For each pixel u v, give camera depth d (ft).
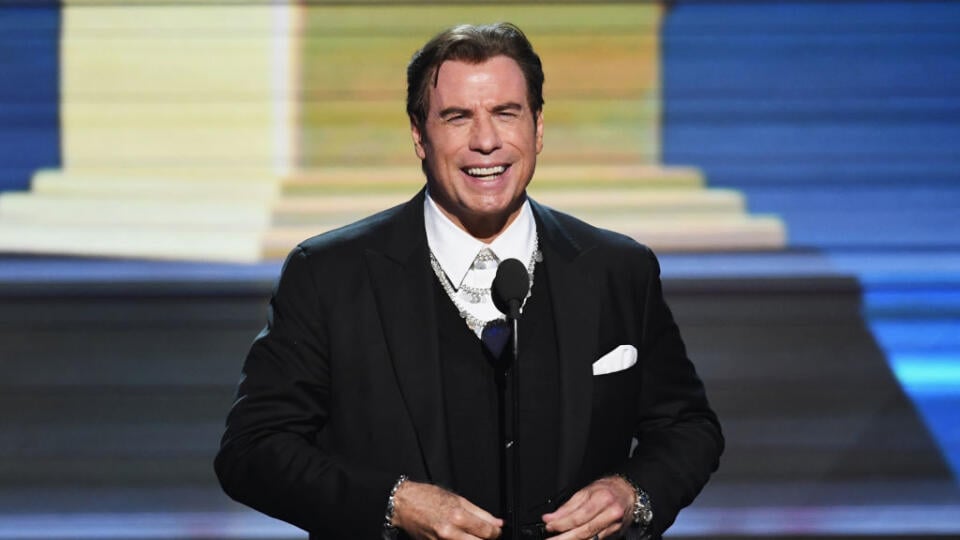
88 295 62.23
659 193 62.95
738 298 62.39
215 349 62.08
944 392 62.08
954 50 63.67
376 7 63.41
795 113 63.36
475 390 28.86
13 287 62.18
